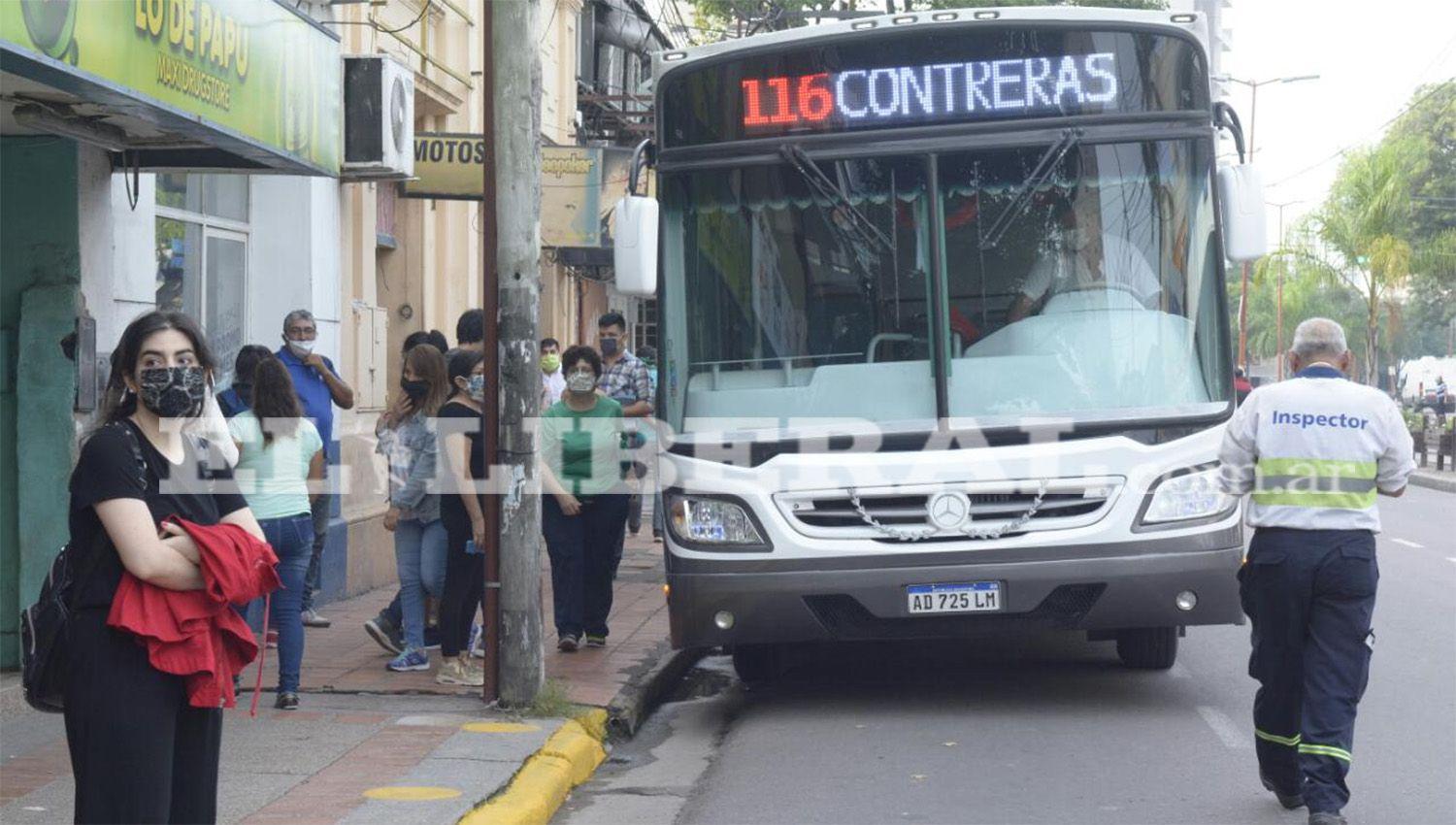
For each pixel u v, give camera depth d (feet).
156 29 25.72
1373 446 22.18
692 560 29.53
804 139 30.22
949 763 26.48
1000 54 30.04
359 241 53.01
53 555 30.81
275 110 31.48
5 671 30.73
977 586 28.78
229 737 26.66
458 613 31.42
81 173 31.55
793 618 29.25
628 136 110.11
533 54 28.60
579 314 108.17
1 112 28.81
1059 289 29.66
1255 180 29.37
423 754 25.52
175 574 15.33
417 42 59.11
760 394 29.84
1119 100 29.96
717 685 35.65
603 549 37.11
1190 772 25.54
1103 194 29.81
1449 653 37.58
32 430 30.83
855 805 23.90
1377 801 23.70
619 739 29.81
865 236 29.96
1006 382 29.40
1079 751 27.04
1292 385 22.65
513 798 23.09
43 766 24.38
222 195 43.21
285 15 32.14
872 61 30.19
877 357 29.73
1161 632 34.06
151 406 15.48
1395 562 59.21
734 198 30.42
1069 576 28.71
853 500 29.09
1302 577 22.09
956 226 29.84
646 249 29.73
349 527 45.88
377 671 33.09
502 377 28.94
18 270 31.09
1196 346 29.48
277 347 45.68
